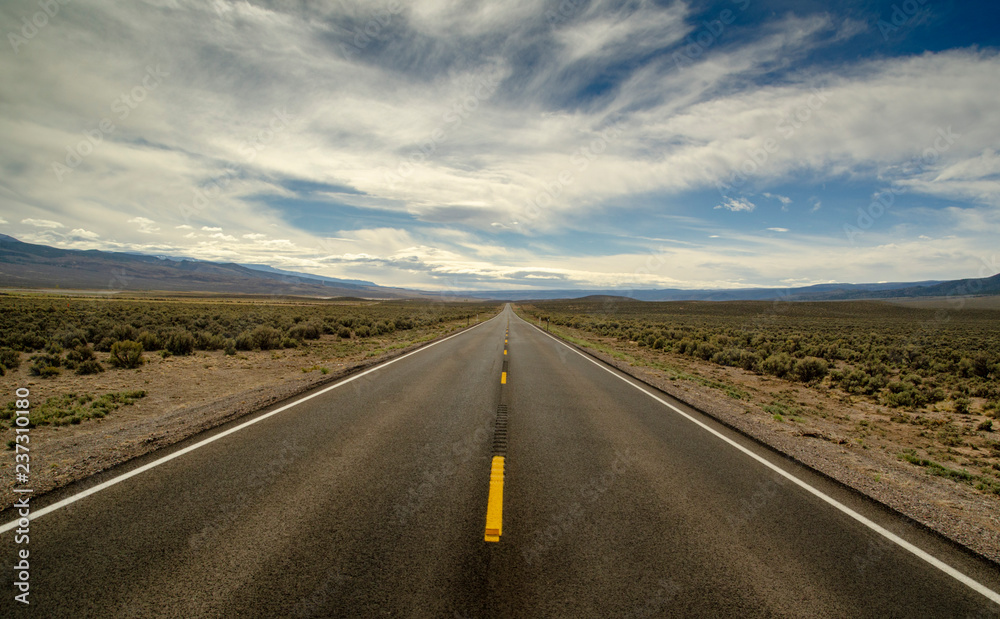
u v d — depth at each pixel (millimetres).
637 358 18641
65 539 3312
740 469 5414
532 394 9719
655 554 3385
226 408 7559
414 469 4996
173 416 7023
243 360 14758
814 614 2771
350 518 3773
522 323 48562
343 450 5602
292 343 19250
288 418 7121
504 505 4160
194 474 4680
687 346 22500
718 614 2730
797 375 15367
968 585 3166
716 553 3438
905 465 6664
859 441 7836
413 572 3031
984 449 8227
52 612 2564
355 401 8484
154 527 3535
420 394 9305
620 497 4441
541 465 5312
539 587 2914
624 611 2715
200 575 2947
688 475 5141
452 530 3609
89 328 17547
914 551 3605
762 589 3008
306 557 3178
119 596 2723
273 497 4164
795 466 5594
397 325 35094
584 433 6793
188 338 15547
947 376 15750
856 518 4168
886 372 16516
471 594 2818
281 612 2619
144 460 5070
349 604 2697
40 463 4887
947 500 4902
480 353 17656
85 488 4246
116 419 7531
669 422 7672
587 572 3105
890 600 2949
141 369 12258
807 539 3721
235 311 43062
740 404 9859
